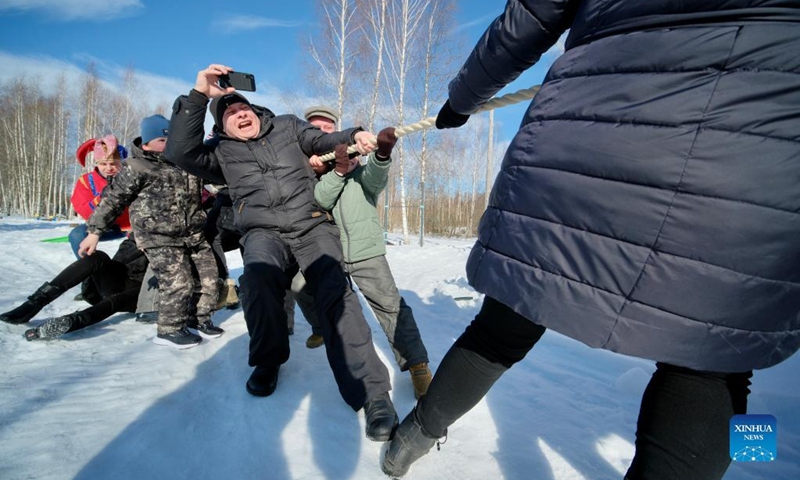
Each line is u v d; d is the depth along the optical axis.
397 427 1.50
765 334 0.84
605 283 0.88
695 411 0.88
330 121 3.38
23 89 35.50
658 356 0.85
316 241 2.19
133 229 2.69
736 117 0.77
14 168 36.41
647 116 0.84
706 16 0.79
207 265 2.95
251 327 2.04
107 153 3.79
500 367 1.16
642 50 0.86
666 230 0.82
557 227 0.94
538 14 1.05
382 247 2.33
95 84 32.75
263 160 2.23
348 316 1.92
